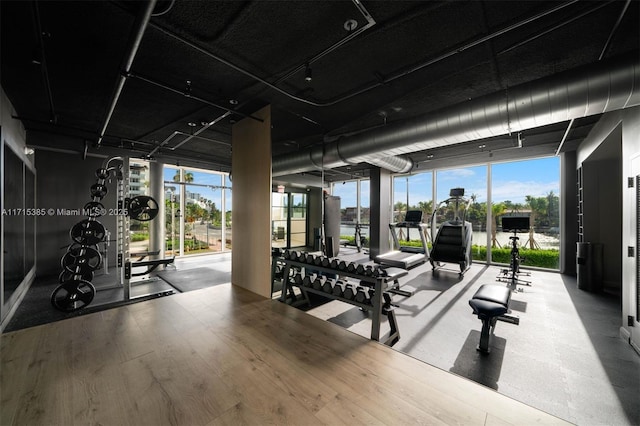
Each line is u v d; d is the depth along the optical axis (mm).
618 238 4031
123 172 3559
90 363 1718
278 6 1770
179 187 6992
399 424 1238
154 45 2225
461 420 1263
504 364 1966
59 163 4809
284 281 3029
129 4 1601
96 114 3781
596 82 2068
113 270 5148
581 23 1934
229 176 7773
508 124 2605
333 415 1292
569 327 2594
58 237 4762
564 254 4945
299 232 5547
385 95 3154
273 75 2676
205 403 1368
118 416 1276
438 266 5547
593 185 4281
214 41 2143
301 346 1965
